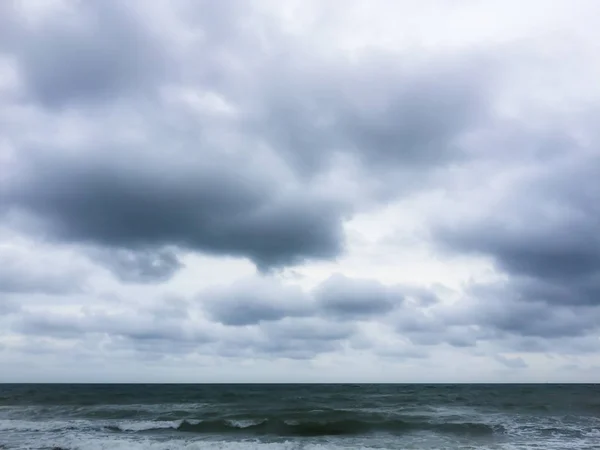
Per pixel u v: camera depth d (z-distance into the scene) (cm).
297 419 2544
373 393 5631
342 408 3350
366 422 2381
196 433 2231
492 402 3797
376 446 1867
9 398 4275
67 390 6412
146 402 3934
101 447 1809
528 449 1802
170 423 2436
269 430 2308
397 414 2845
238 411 3050
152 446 1817
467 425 2322
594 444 1920
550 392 5647
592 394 5003
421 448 1822
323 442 1972
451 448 1822
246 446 1822
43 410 3125
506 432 2205
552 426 2384
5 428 2336
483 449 1797
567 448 1827
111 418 2733
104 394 5012
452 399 4259
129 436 2131
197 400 4191
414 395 5038
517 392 5697
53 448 1797
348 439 2053
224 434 2209
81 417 2789
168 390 6569
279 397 4694
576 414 2888
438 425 2345
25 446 1839
